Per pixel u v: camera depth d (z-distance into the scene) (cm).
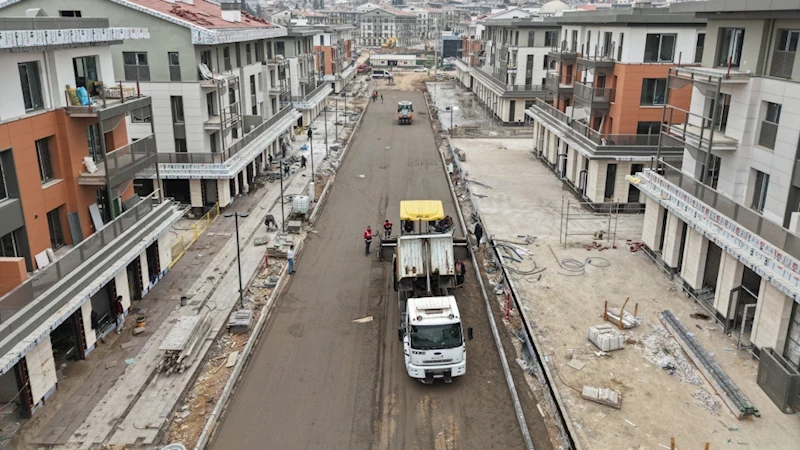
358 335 2317
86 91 2198
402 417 1812
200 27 3444
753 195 2372
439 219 2642
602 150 3644
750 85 2278
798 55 2069
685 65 3244
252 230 3462
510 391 1928
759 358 1916
